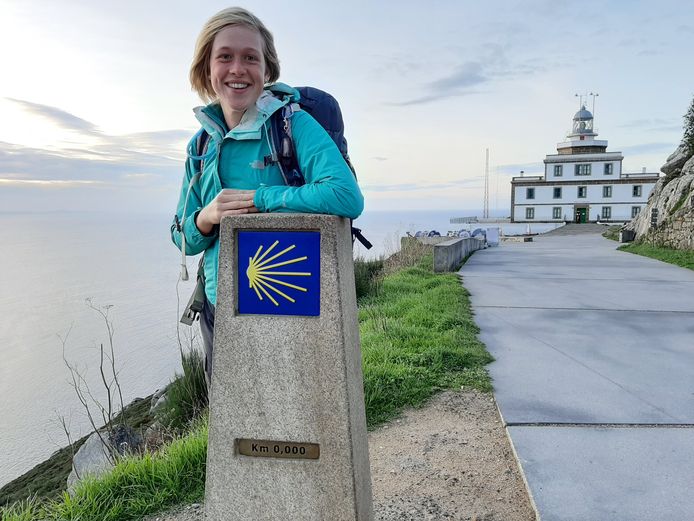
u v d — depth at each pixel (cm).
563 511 269
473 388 455
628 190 5569
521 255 1864
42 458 750
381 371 461
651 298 890
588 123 6225
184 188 227
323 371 185
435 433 375
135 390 986
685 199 2052
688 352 561
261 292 191
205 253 219
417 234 2859
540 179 5878
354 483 187
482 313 764
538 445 342
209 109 209
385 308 754
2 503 513
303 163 194
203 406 533
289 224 184
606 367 509
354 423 191
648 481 296
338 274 182
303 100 218
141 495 298
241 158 202
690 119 2570
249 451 196
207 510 202
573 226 5109
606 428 367
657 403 413
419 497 294
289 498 193
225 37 192
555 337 626
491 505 285
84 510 288
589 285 1048
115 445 452
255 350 191
